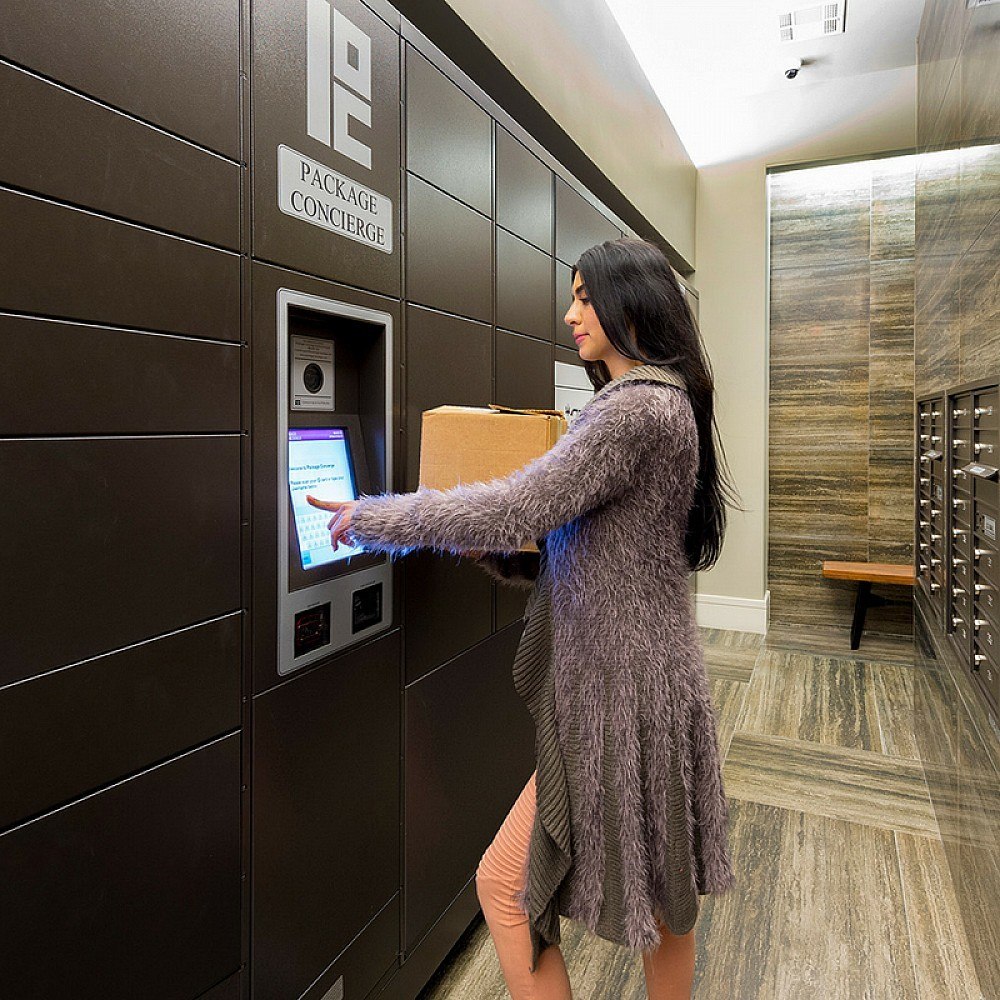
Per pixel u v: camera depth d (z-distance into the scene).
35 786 0.88
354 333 1.57
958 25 1.94
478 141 1.97
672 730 1.12
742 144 4.64
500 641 2.15
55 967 0.91
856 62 4.12
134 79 0.98
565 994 1.26
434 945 1.81
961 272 1.90
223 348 1.14
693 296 4.67
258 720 1.24
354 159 1.45
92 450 0.93
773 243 4.74
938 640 2.34
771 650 4.43
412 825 1.71
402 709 1.67
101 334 0.94
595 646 1.12
